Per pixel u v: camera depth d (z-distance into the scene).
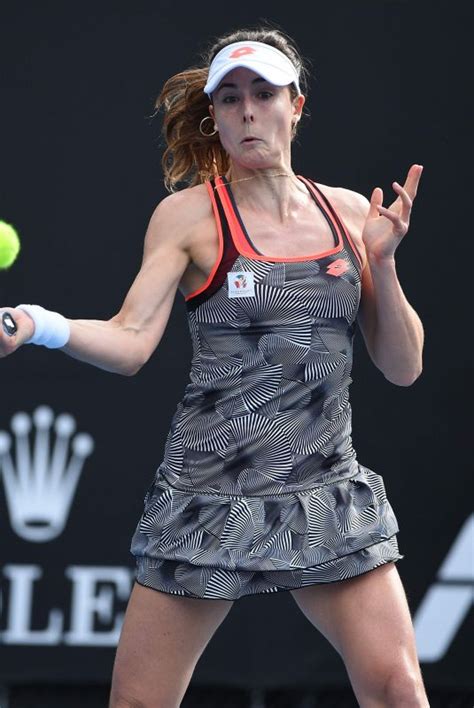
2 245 12.08
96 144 20.12
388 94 20.33
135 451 20.09
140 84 20.17
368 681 12.61
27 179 20.05
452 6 20.34
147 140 20.17
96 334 12.23
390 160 20.33
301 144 20.27
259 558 12.69
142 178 20.17
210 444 12.83
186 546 12.80
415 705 12.45
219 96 12.93
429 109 20.36
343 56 20.28
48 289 20.08
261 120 12.77
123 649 13.02
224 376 12.73
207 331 12.79
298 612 20.16
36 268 20.06
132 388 20.14
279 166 12.97
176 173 14.57
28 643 19.80
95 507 19.98
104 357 12.32
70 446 20.02
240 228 12.79
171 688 13.02
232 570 12.68
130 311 12.70
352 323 12.95
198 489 12.88
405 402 20.36
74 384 20.05
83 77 20.11
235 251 12.66
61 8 20.08
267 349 12.61
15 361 19.98
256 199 12.96
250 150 12.78
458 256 20.38
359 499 13.08
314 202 13.20
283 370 12.65
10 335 11.17
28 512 19.91
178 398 20.19
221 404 12.78
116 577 19.97
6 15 19.98
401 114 20.34
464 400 20.38
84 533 19.97
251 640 20.09
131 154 20.17
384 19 20.31
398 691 12.45
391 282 12.94
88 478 20.03
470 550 20.33
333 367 12.79
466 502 20.33
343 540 12.77
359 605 12.75
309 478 12.88
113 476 20.05
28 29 20.03
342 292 12.73
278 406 12.72
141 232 20.19
